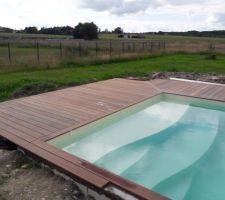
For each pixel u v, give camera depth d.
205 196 3.30
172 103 6.48
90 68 10.97
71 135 4.18
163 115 5.75
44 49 17.50
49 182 2.95
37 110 5.04
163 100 6.69
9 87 7.14
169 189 3.39
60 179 3.02
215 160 4.12
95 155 4.01
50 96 6.10
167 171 3.78
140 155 4.16
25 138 3.77
